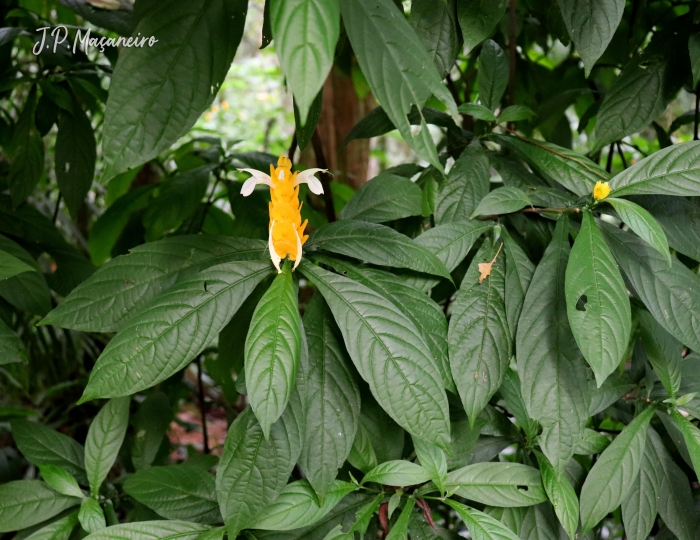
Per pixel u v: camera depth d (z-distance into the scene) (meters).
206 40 0.78
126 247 1.71
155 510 1.05
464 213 1.07
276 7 0.55
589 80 1.66
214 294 0.84
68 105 1.40
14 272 0.92
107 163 0.74
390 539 0.92
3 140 1.75
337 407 0.91
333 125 2.31
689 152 0.89
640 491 1.01
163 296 0.83
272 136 4.38
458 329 0.94
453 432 1.06
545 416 0.90
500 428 1.11
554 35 1.40
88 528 1.04
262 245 0.98
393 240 0.95
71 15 1.88
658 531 1.28
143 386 0.80
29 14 1.60
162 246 0.95
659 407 1.04
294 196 0.82
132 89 0.75
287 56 0.54
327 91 2.23
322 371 0.92
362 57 0.67
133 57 0.76
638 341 1.20
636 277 0.95
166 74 0.77
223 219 1.84
